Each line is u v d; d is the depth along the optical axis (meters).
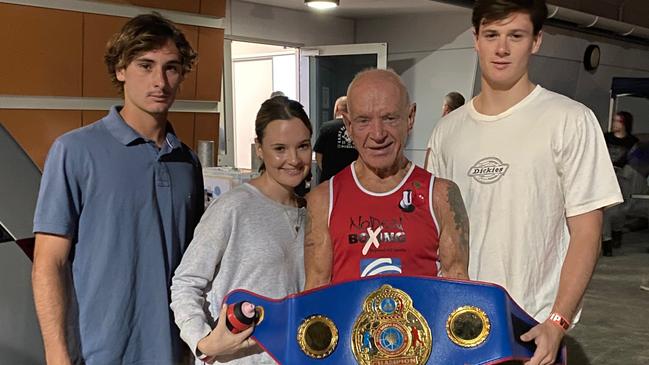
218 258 1.64
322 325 1.46
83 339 1.65
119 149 1.67
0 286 1.85
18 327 1.86
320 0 5.47
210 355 1.52
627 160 8.28
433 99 7.85
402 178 1.54
